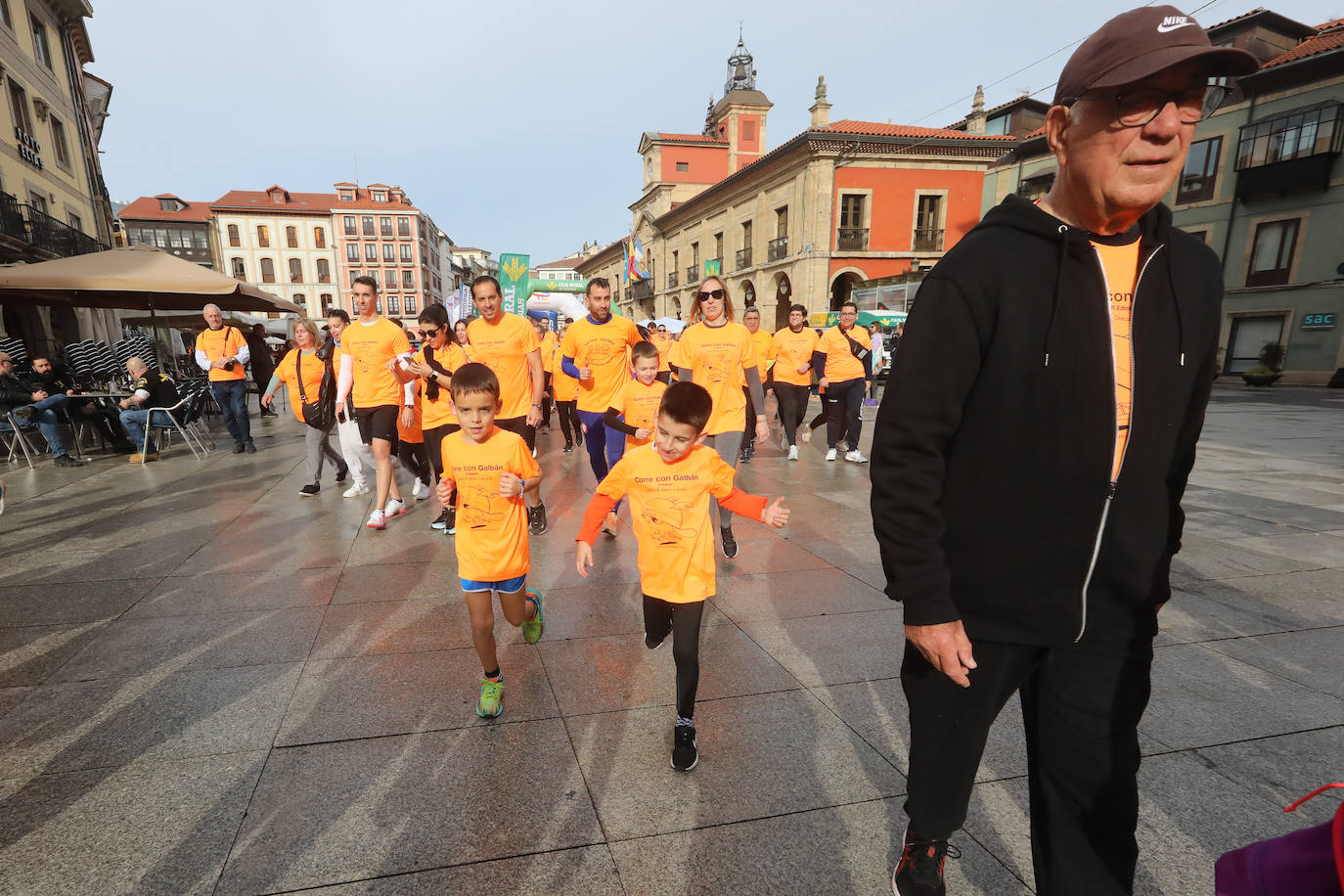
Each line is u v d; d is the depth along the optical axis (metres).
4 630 3.14
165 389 8.12
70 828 1.88
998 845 1.85
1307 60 19.77
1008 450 1.23
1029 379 1.20
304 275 66.75
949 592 1.24
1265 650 2.98
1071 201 1.25
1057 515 1.23
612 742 2.31
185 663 2.83
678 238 39.69
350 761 2.19
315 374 5.88
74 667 2.79
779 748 2.28
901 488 1.24
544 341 9.77
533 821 1.93
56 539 4.63
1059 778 1.35
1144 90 1.07
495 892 1.68
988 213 1.33
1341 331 20.08
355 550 4.40
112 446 8.70
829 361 7.75
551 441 9.66
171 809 1.96
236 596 3.59
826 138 25.25
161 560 4.18
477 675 2.76
